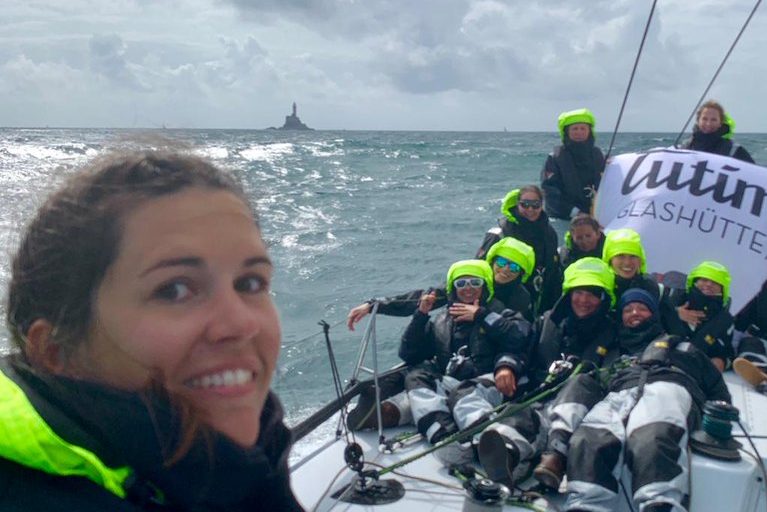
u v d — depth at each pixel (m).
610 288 3.14
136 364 0.62
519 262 3.54
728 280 3.36
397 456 2.82
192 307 0.63
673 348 2.80
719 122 4.27
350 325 3.48
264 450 0.79
